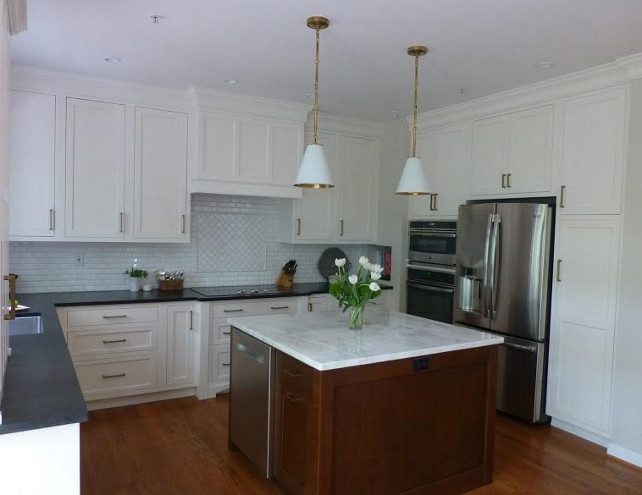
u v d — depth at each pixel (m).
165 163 4.09
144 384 3.91
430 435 2.62
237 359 3.04
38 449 1.47
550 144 3.65
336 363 2.21
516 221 3.75
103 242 4.11
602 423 3.35
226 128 4.21
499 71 3.41
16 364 1.91
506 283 3.83
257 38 2.91
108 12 2.58
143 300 3.85
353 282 2.81
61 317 3.56
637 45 2.90
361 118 4.93
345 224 5.08
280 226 5.00
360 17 2.59
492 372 2.83
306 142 4.79
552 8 2.44
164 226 4.11
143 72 3.59
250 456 2.88
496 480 2.92
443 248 4.50
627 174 3.16
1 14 1.42
